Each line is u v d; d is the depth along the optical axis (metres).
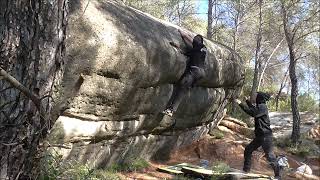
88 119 6.07
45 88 3.36
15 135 3.21
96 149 6.64
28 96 3.00
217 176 7.30
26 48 3.22
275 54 27.48
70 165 5.37
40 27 3.28
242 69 11.85
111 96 6.16
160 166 8.29
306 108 18.16
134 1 19.11
